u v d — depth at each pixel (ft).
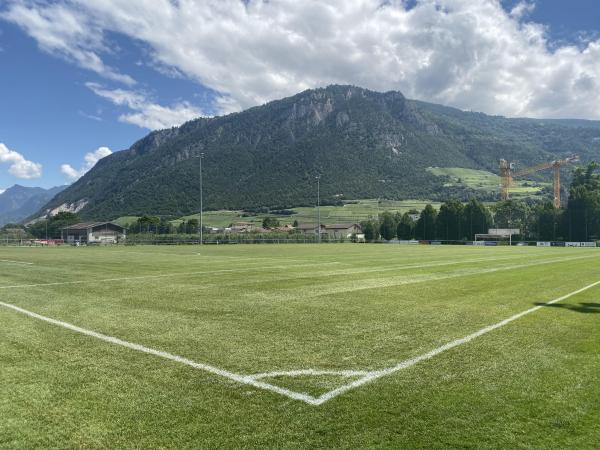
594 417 15.23
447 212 362.74
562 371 19.99
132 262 90.07
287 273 65.36
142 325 29.17
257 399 16.72
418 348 23.79
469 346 24.22
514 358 21.99
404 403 16.40
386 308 35.81
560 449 13.10
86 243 261.65
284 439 13.65
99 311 34.17
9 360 21.40
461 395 17.15
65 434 14.05
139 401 16.49
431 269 73.31
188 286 49.62
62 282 53.62
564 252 155.53
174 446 13.25
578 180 378.32
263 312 33.91
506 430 14.29
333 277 59.62
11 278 58.54
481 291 46.21
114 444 13.41
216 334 26.73
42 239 277.23
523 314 33.47
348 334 26.89
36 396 16.94
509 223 394.52
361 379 18.90
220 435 13.92
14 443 13.50
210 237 270.46
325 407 16.03
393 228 401.70
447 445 13.33
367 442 13.50
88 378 18.90
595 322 30.66
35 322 30.01
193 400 16.61
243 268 74.59
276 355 22.34
